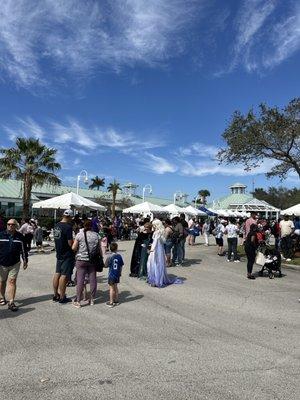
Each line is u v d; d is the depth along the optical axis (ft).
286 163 73.92
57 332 22.27
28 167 101.14
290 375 16.87
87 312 26.86
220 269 49.88
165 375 16.62
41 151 102.83
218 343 21.03
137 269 42.16
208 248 84.43
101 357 18.56
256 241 43.11
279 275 44.96
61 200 80.18
